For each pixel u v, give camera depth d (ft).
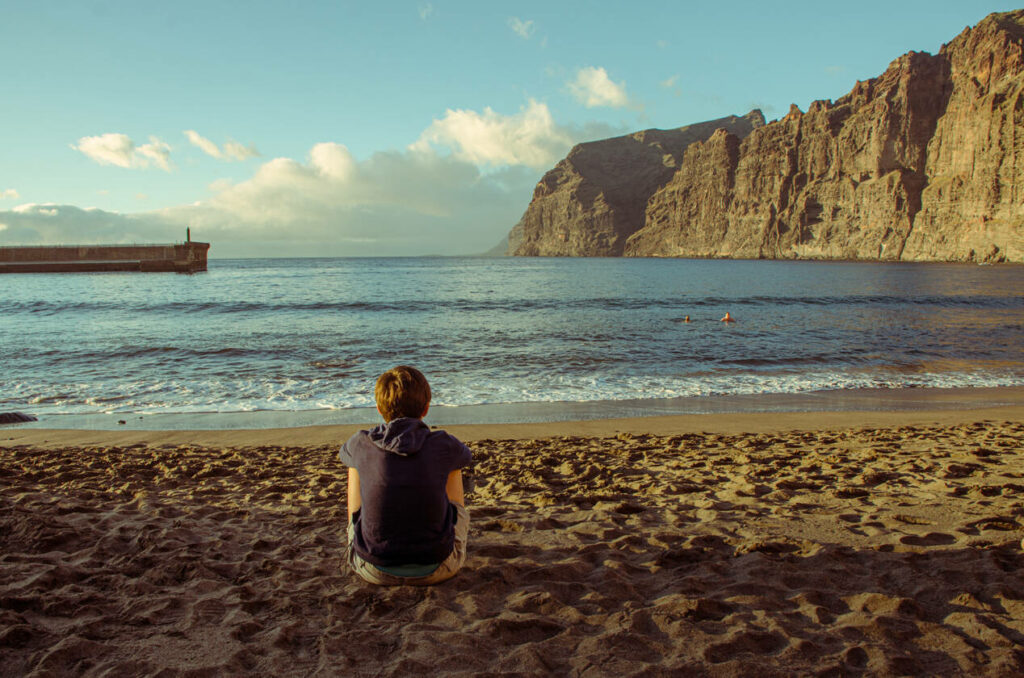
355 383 46.52
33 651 8.51
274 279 253.65
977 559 11.84
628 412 37.86
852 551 12.57
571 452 25.25
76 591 10.64
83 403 39.91
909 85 652.89
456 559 10.58
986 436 27.48
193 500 18.15
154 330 79.05
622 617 9.66
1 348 61.93
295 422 35.12
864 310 119.14
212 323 88.58
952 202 579.07
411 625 9.39
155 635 9.11
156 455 25.48
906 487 18.30
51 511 15.44
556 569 11.80
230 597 10.54
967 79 604.90
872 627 9.28
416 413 10.36
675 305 130.93
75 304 120.98
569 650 8.71
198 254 342.03
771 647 8.77
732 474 20.98
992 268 433.89
